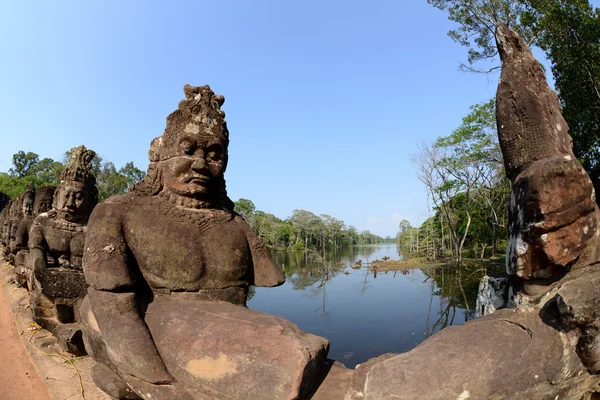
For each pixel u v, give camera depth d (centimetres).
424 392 167
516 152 209
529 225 193
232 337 204
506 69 218
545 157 200
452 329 196
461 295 1623
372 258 4766
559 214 185
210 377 199
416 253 4219
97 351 247
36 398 372
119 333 221
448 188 2800
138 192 279
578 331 179
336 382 201
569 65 1342
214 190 286
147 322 235
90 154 595
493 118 2294
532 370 175
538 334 183
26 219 789
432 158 2769
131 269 252
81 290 476
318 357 195
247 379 189
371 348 992
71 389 360
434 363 174
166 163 281
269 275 288
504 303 237
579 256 194
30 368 422
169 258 253
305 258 4275
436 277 2203
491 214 2925
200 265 258
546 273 198
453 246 3734
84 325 266
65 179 570
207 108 287
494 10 1557
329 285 2097
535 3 1466
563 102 1384
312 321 1284
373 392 173
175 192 276
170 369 213
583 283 178
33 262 511
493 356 174
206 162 279
